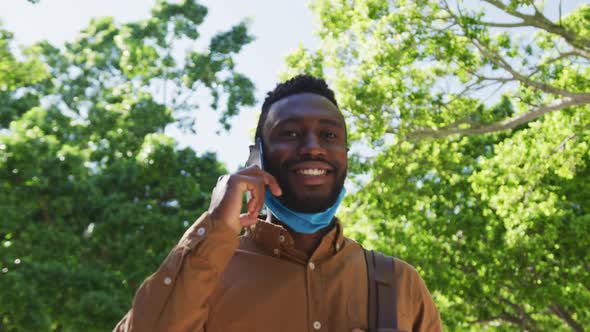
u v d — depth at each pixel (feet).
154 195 57.21
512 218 46.03
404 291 7.03
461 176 54.44
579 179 46.47
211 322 6.53
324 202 6.65
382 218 54.34
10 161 50.44
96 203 52.80
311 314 6.59
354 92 42.91
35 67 44.47
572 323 55.72
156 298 5.98
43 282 48.75
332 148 6.65
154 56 70.74
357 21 43.91
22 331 48.16
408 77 45.16
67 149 52.54
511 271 47.83
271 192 6.59
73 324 49.96
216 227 6.05
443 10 42.68
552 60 43.68
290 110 6.68
